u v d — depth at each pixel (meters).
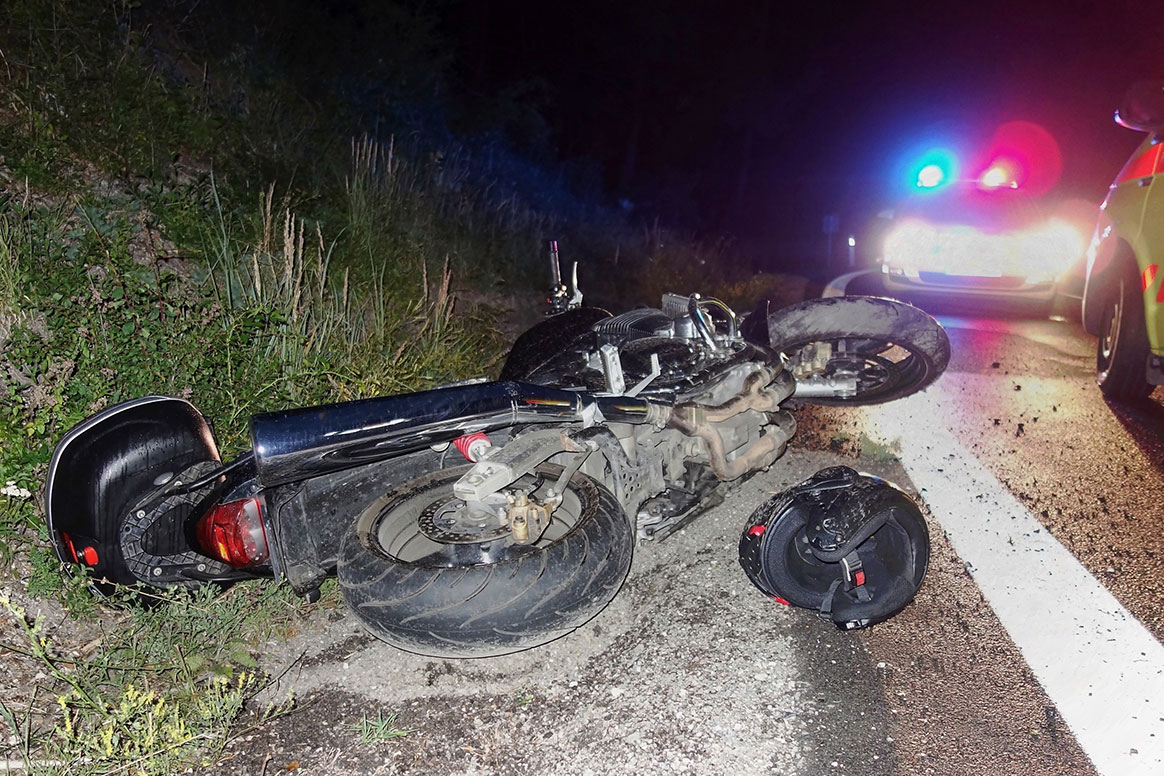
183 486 3.52
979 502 4.92
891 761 2.97
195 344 4.57
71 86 7.05
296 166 8.45
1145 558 4.23
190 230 6.30
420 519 3.29
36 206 5.80
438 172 10.69
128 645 3.46
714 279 14.39
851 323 5.20
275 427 2.87
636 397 3.65
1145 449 5.67
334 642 3.70
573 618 3.04
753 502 4.93
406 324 7.05
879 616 3.54
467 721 3.22
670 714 3.22
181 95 8.01
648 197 21.81
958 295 10.50
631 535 3.36
